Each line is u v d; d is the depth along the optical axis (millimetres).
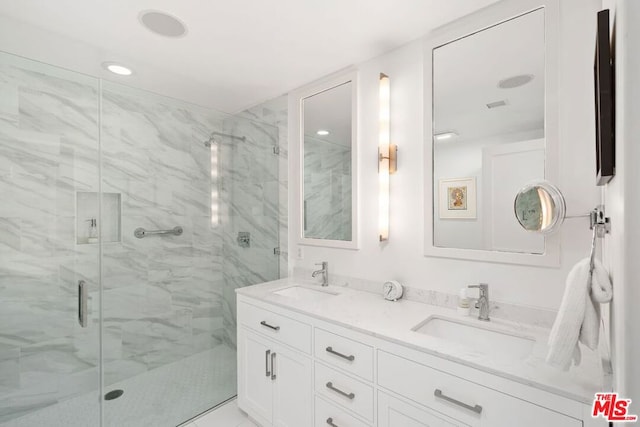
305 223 2305
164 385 2191
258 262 2531
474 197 1512
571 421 840
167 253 2281
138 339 2107
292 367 1621
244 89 2387
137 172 2119
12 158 1681
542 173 1322
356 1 1407
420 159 1707
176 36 1670
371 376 1280
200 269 2475
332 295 1986
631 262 448
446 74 1605
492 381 976
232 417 1938
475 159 1512
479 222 1495
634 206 446
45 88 1751
